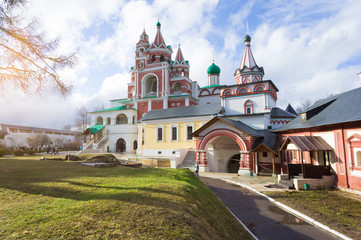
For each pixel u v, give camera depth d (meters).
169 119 33.47
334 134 15.46
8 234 4.25
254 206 11.82
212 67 55.09
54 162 18.56
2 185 8.22
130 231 4.72
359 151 13.66
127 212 5.67
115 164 18.75
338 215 10.15
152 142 34.66
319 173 15.73
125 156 35.62
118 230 4.71
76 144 68.81
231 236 7.11
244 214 10.56
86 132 45.84
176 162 26.55
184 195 8.17
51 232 4.41
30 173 11.35
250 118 28.80
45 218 5.09
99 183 9.30
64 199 6.73
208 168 24.81
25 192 7.43
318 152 17.34
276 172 21.88
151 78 53.59
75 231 4.52
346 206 11.45
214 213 8.52
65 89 10.30
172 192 8.20
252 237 7.87
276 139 23.69
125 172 13.27
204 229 5.98
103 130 48.06
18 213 5.39
